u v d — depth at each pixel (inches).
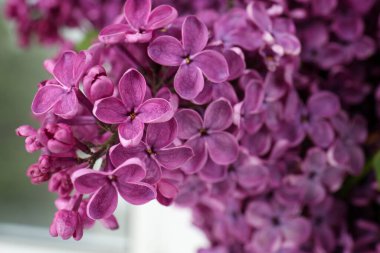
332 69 10.6
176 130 7.1
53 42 14.2
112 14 12.1
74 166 7.3
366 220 11.1
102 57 8.2
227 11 9.8
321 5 10.2
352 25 10.5
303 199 10.3
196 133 7.9
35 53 20.8
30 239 21.9
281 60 8.9
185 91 7.5
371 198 11.0
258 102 8.4
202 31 7.6
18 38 14.9
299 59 10.1
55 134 7.1
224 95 7.9
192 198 9.8
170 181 7.9
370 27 10.9
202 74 7.6
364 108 11.1
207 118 7.9
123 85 7.1
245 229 10.9
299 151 10.3
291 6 10.2
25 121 21.4
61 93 7.3
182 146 7.2
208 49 7.8
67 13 13.2
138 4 7.6
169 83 7.9
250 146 9.1
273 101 9.0
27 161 21.6
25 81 21.1
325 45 10.5
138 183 6.9
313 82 10.2
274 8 9.0
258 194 10.6
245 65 8.4
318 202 10.3
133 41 7.5
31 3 14.1
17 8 14.1
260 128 9.1
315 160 10.1
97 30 12.9
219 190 9.5
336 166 10.2
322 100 10.0
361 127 10.3
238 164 9.3
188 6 10.1
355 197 11.0
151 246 19.4
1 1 20.2
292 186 10.2
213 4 10.1
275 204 10.6
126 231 21.0
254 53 8.6
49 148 7.1
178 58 7.6
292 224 10.6
